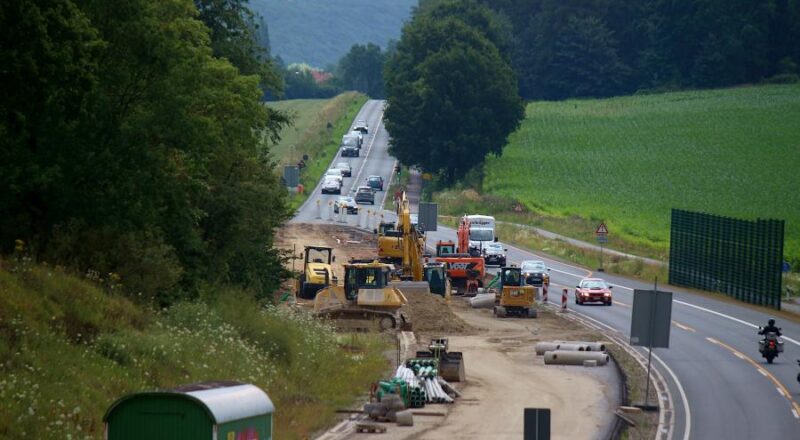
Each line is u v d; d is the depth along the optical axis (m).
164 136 118.88
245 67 189.50
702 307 199.62
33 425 70.44
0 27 98.50
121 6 115.69
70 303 95.75
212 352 98.81
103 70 115.50
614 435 94.88
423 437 90.44
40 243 111.69
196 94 126.12
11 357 79.62
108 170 112.44
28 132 107.62
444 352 124.94
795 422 105.19
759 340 157.12
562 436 94.19
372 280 158.88
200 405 60.38
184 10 129.25
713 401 114.25
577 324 173.88
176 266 121.88
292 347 114.81
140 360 91.31
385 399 97.19
